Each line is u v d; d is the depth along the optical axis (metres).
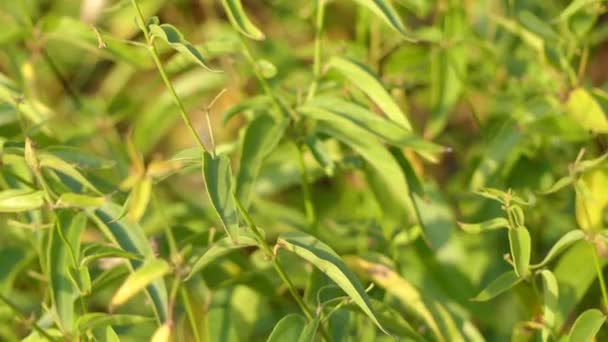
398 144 1.03
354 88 1.10
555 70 1.11
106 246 1.01
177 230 1.09
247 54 1.06
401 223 1.16
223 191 0.94
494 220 0.96
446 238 1.14
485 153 1.14
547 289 0.99
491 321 1.11
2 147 1.01
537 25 1.09
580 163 0.98
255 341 1.10
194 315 1.05
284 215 1.19
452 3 1.20
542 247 1.16
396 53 1.20
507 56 1.21
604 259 1.04
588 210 1.03
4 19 1.15
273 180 1.19
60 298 1.00
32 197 0.98
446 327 1.06
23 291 1.18
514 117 1.11
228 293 1.09
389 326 1.03
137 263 1.02
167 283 1.07
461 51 1.18
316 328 0.97
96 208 1.01
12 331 1.14
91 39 1.12
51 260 1.00
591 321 0.97
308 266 1.10
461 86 1.18
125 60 1.12
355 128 1.03
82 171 1.03
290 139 1.10
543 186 1.16
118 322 0.99
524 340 1.05
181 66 1.13
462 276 1.12
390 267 1.06
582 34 1.08
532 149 1.16
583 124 1.07
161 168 1.00
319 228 1.17
